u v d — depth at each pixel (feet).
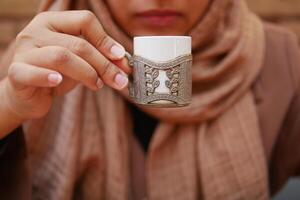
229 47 2.20
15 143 1.71
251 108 2.25
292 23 3.63
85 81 1.38
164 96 1.37
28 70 1.34
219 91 2.17
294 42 2.50
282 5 3.59
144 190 2.17
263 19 3.60
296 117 2.35
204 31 2.08
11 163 1.73
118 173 2.08
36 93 1.46
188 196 2.10
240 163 2.14
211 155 2.13
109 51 1.41
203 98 2.16
